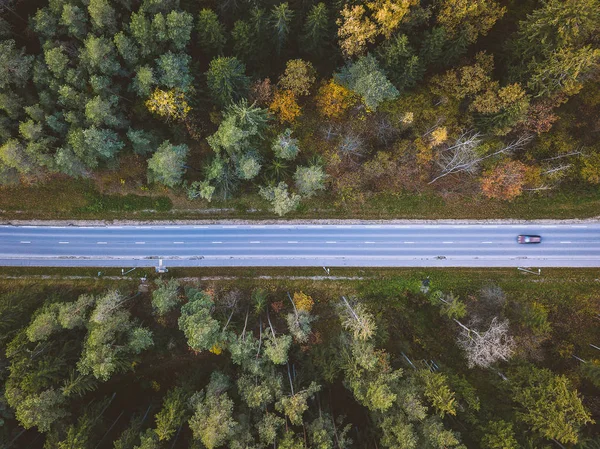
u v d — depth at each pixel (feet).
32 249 200.34
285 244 200.75
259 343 169.89
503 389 174.19
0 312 166.71
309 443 159.63
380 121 180.86
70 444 154.51
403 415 156.15
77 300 181.06
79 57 145.69
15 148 150.92
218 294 196.85
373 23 145.38
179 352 199.72
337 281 199.41
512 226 197.16
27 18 160.15
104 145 155.12
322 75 180.96
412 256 199.11
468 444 167.63
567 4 129.90
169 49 153.48
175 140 181.27
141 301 199.31
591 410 180.04
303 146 187.01
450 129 177.99
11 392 152.66
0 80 145.89
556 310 194.08
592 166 177.47
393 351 192.03
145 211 198.70
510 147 174.09
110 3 148.87
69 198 196.65
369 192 194.18
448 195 195.83
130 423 183.52
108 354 160.25
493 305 184.24
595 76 163.84
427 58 158.20
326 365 177.37
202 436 147.64
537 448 159.02
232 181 180.55
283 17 144.66
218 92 155.63
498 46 169.48
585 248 195.11
